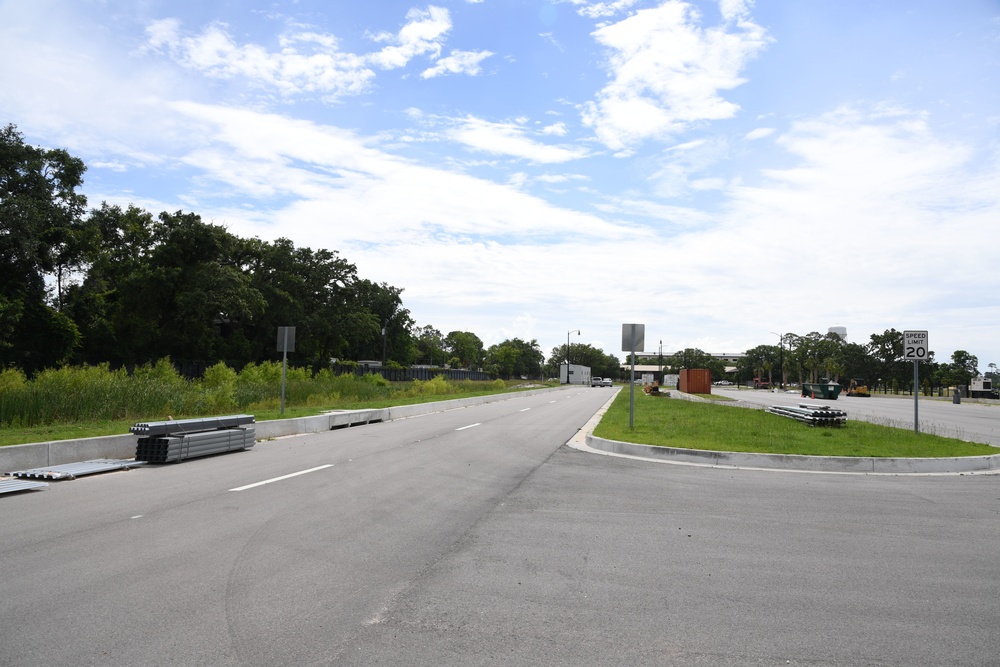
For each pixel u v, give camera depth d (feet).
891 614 17.16
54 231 136.05
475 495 32.86
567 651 14.62
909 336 62.85
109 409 60.39
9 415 53.72
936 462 43.57
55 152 143.64
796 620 16.66
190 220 170.09
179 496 31.53
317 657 14.08
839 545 23.89
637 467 43.37
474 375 348.79
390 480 36.88
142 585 18.48
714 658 14.40
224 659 13.93
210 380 94.94
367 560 21.26
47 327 129.80
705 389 208.54
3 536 23.68
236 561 20.85
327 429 71.10
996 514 29.37
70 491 32.73
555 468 42.60
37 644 14.56
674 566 21.17
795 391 340.59
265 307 189.57
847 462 43.50
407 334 335.26
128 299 161.38
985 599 18.34
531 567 20.84
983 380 254.47
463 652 14.46
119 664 13.65
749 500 32.14
